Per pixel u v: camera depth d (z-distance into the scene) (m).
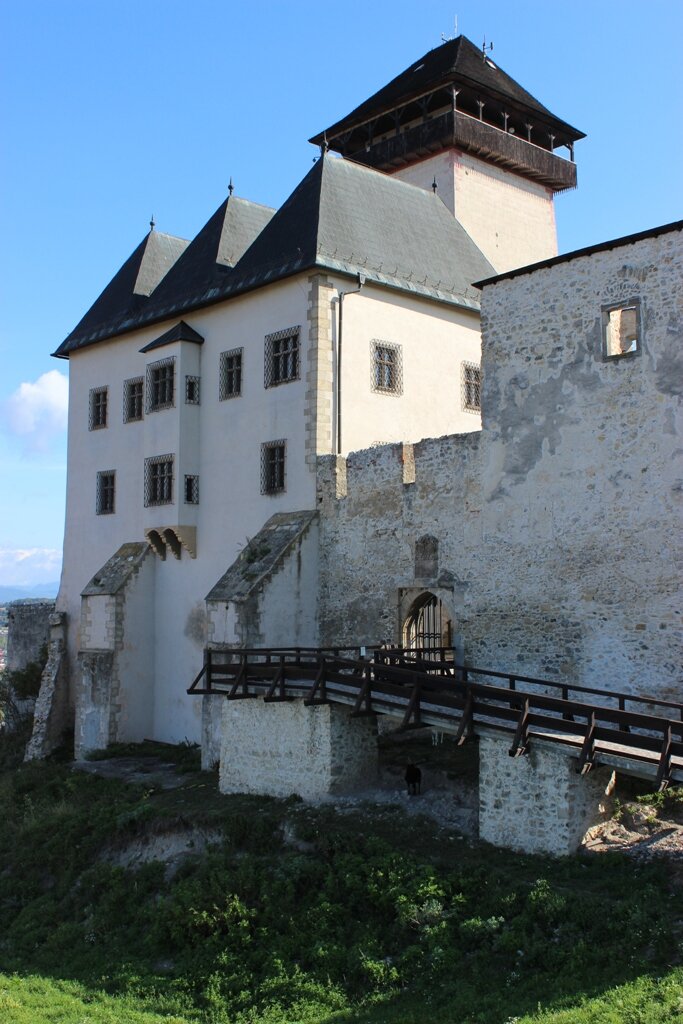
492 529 18.72
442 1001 10.76
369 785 16.67
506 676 16.16
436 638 21.03
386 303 23.78
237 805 17.16
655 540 16.20
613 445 16.91
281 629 21.28
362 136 35.62
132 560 26.12
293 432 22.70
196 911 14.04
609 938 10.79
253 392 23.83
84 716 25.78
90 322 30.53
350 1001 11.46
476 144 31.72
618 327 17.72
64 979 13.88
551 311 18.00
